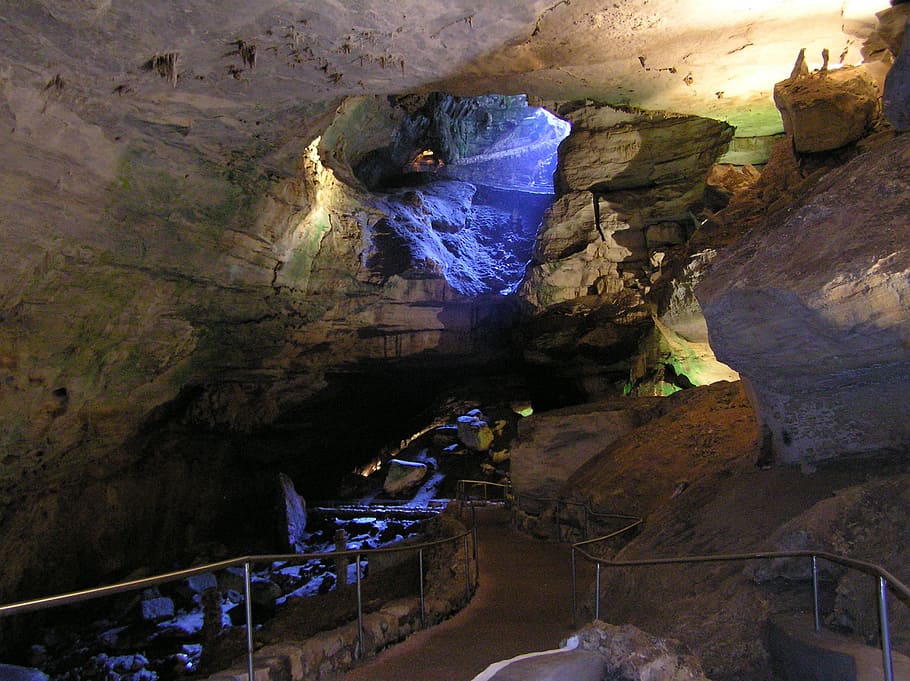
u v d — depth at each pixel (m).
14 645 15.96
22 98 10.64
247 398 24.30
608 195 24.08
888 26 11.14
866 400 6.04
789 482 6.68
